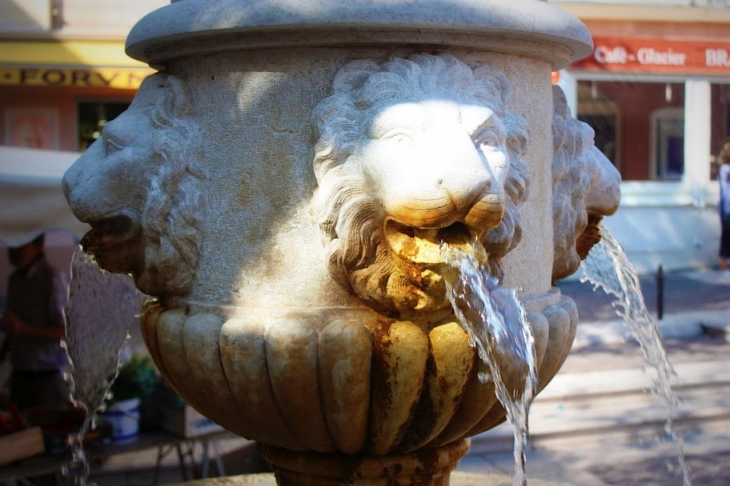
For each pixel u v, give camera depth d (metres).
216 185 1.88
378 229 1.71
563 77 12.16
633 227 12.50
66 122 11.47
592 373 7.18
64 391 5.13
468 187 1.61
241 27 1.75
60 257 6.78
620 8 12.10
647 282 11.64
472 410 1.88
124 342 2.69
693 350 8.05
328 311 1.78
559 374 7.19
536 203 2.00
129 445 4.50
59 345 5.15
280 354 1.74
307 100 1.80
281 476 2.10
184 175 1.89
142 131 1.93
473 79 1.81
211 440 4.84
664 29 12.31
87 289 2.56
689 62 12.45
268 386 1.80
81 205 1.89
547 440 6.07
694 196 12.65
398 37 1.76
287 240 1.81
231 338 1.78
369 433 1.88
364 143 1.70
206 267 1.89
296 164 1.80
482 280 1.75
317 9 1.70
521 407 1.82
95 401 2.85
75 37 10.90
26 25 10.77
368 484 2.00
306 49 1.79
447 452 2.06
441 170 1.62
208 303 1.88
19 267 5.22
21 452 4.14
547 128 2.05
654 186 12.55
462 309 1.74
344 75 1.77
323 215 1.73
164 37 1.86
